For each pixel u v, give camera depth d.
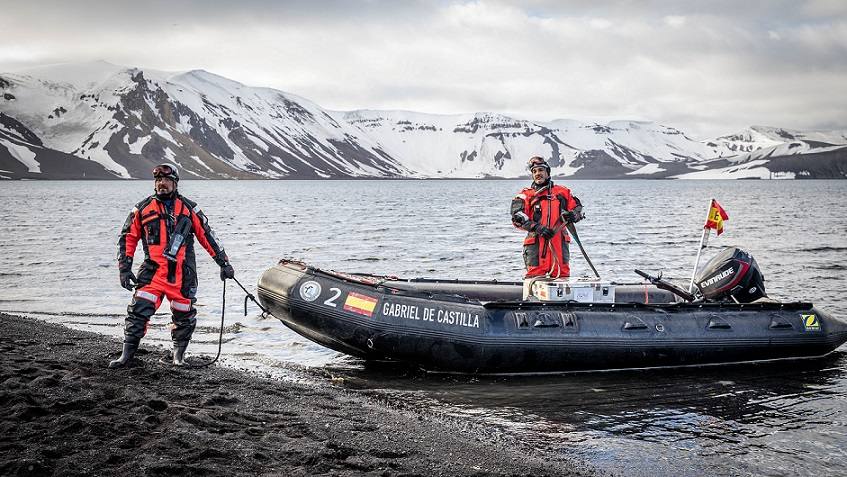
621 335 8.55
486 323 8.30
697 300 9.93
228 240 27.64
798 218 44.25
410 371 8.62
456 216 46.44
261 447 5.07
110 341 8.55
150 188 152.12
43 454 4.63
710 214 10.08
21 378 6.24
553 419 6.79
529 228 8.71
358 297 8.45
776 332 9.13
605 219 42.41
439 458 5.36
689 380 8.36
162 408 5.76
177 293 7.09
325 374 8.30
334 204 69.69
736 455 5.90
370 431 5.87
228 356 8.90
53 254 21.61
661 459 5.77
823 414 7.05
